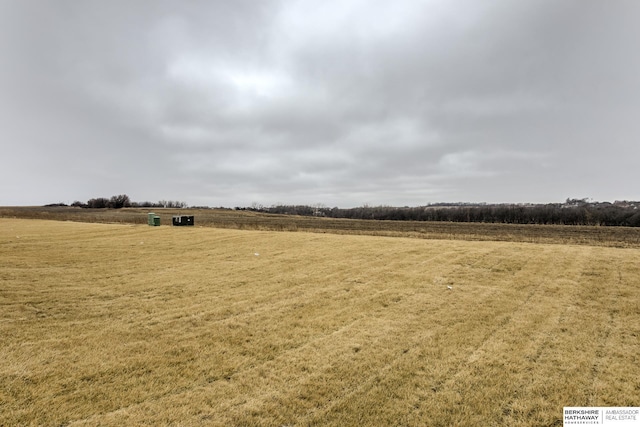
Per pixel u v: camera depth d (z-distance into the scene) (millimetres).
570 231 42562
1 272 14055
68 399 5492
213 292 11891
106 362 6773
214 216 91438
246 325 8859
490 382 6070
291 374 6367
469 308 10047
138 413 5172
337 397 5648
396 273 14383
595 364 6711
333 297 11250
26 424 4859
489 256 17391
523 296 11109
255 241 24766
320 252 19719
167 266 16203
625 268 14383
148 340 7883
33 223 42812
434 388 5895
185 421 5000
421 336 8102
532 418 5109
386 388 5902
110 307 10250
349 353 7234
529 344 7613
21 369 6406
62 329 8492
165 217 74750
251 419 5062
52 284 12625
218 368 6590
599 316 9281
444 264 15859
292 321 9133
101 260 17500
